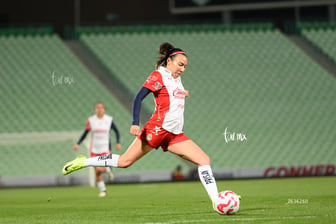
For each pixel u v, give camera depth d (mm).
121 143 79000
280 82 90688
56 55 91375
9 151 76875
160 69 22625
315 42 96812
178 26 98812
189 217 22375
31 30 95500
